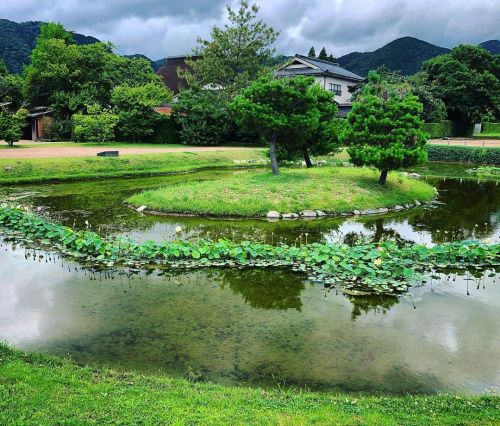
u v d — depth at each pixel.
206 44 38.22
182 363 5.36
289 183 15.50
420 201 15.99
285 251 9.14
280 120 15.59
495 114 56.09
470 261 9.08
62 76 39.88
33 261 9.02
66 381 4.47
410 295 7.56
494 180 22.72
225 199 13.99
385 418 3.96
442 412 4.17
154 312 6.79
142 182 20.44
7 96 41.88
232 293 7.59
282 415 3.96
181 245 9.18
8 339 5.84
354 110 15.49
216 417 3.85
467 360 5.51
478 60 53.75
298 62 47.75
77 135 34.53
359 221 13.09
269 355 5.57
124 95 35.75
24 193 17.19
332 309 7.00
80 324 6.34
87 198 16.30
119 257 9.07
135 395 4.26
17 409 3.79
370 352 5.67
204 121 35.91
